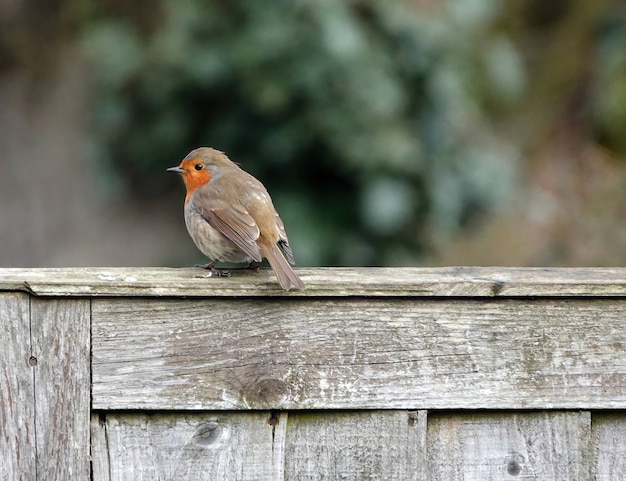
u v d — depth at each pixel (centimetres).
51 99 1584
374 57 1280
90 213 1505
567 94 1955
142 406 477
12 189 1520
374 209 1280
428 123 1360
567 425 491
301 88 1241
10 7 1611
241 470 484
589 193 1734
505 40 1739
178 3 1309
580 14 2002
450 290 481
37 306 470
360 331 484
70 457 475
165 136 1354
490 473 491
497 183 1445
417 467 487
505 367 487
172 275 491
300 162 1280
